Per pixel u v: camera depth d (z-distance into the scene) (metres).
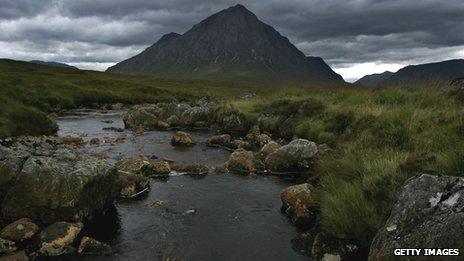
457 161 8.50
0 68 88.50
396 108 16.30
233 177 15.30
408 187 7.41
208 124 30.67
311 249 8.87
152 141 24.06
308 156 15.63
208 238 9.86
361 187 9.50
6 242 9.01
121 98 61.47
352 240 8.30
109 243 9.56
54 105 47.62
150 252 9.13
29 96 44.72
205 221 10.94
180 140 22.88
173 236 9.99
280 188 13.83
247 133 25.17
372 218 8.30
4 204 10.23
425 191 7.04
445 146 10.34
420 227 6.62
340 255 8.08
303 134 20.06
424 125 13.43
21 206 10.12
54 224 9.61
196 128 30.31
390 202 8.30
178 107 34.44
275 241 9.63
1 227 9.86
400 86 21.22
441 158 8.90
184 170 16.12
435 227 6.41
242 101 32.09
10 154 11.36
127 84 78.94
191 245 9.48
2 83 46.03
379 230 7.33
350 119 18.44
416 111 14.86
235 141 21.61
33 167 10.55
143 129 29.88
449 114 13.72
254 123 25.81
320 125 19.45
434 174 7.43
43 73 90.12
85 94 57.34
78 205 10.27
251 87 125.88
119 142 23.55
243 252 9.10
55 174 10.45
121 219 11.09
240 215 11.34
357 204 8.72
